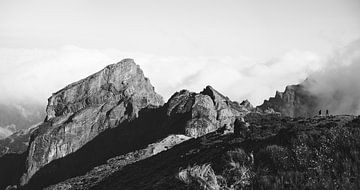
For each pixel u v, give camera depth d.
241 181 74.62
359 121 86.56
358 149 75.50
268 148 79.62
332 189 67.81
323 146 77.19
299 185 70.19
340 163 73.50
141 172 120.00
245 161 78.19
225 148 96.75
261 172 75.56
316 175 72.06
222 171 77.69
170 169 106.06
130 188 105.12
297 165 75.00
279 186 71.00
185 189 77.31
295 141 80.12
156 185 91.19
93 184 130.12
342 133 79.88
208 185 74.69
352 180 69.69
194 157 105.94
